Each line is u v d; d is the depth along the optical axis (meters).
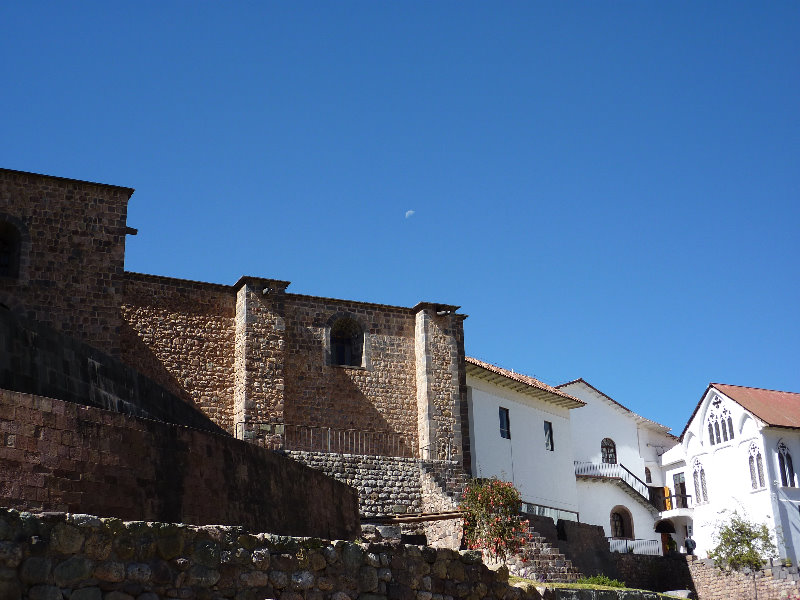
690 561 45.44
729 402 53.22
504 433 46.47
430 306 41.66
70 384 20.52
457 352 41.81
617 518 55.38
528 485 46.94
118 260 33.88
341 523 23.59
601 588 24.78
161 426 16.33
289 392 38.50
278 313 38.25
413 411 40.81
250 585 12.22
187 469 16.69
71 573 10.78
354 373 40.09
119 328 33.25
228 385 37.66
